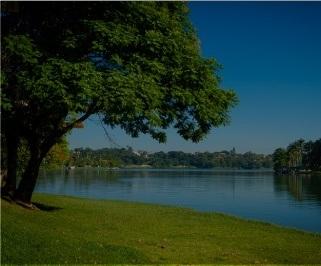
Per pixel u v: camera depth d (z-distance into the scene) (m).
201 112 20.89
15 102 20.17
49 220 19.12
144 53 20.16
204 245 17.92
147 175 153.38
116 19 19.91
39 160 22.83
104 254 14.11
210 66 21.61
